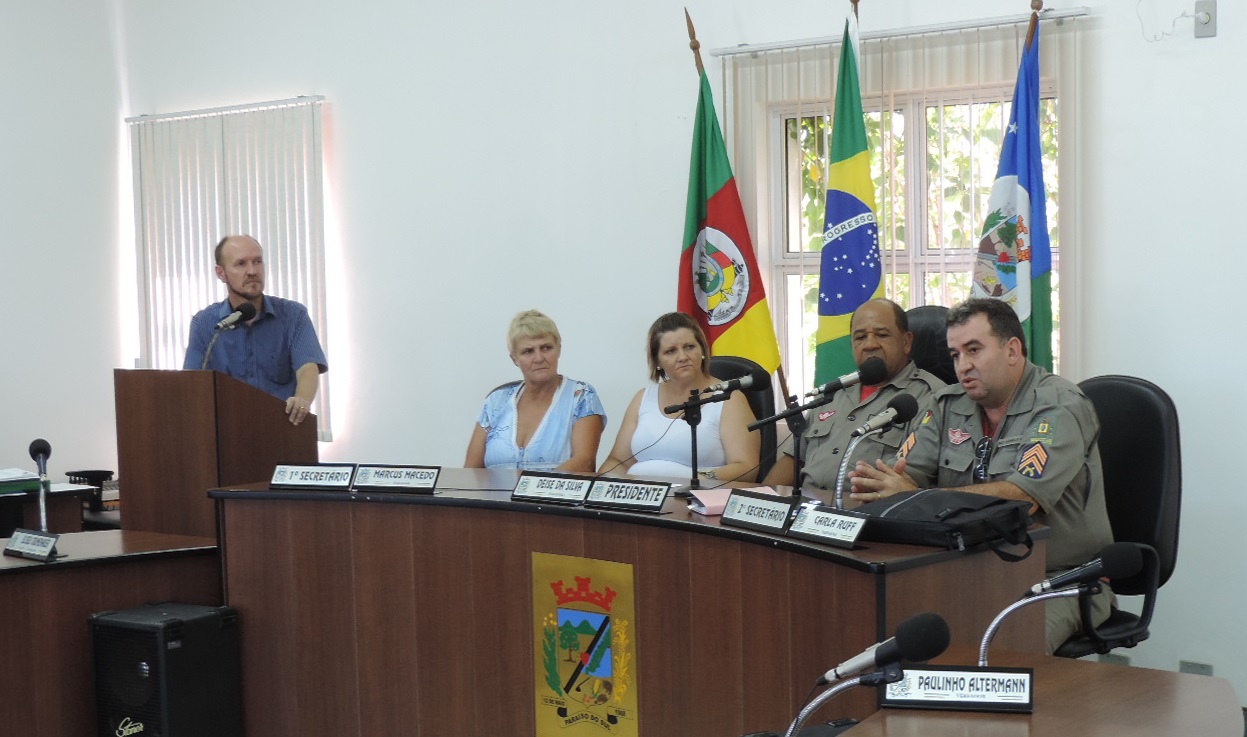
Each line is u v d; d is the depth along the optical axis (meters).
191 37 6.18
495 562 2.88
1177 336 3.99
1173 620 4.01
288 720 3.24
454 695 2.97
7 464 6.08
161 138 6.23
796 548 2.19
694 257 4.71
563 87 5.19
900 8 4.42
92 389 6.38
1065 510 2.77
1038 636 2.35
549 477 2.83
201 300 6.16
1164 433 2.85
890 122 4.41
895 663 1.40
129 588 3.25
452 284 5.50
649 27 4.98
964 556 2.15
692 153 4.70
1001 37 4.23
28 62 6.15
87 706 3.17
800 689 2.23
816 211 4.62
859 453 3.39
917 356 3.54
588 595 2.70
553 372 3.83
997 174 4.09
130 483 3.69
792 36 4.66
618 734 2.66
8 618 3.03
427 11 5.51
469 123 5.43
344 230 5.77
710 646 2.45
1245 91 3.86
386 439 5.70
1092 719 1.44
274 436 3.70
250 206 5.98
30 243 6.16
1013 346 2.86
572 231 5.20
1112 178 4.08
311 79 5.84
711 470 3.48
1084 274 4.14
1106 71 4.07
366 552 3.10
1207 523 3.95
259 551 3.27
